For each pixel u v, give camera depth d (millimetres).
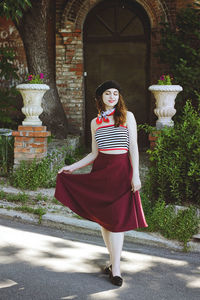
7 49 8977
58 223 4500
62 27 9922
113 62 10547
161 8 9703
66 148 7242
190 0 9664
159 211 4371
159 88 5461
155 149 5109
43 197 5375
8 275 3145
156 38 9828
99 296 2875
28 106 5973
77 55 10023
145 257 3754
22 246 3838
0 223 4523
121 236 3133
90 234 4348
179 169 4723
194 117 5039
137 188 3156
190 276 3354
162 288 3084
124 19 10352
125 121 3170
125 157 3191
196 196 4785
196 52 8602
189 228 4137
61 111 9031
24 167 5934
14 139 6684
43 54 8445
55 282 3066
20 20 8031
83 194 3221
